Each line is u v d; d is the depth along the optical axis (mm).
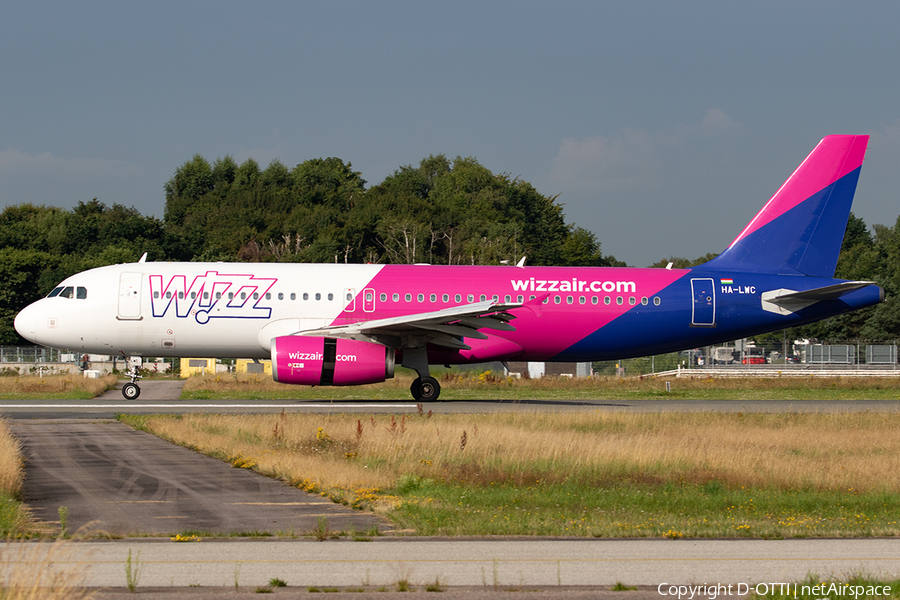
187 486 51812
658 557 35594
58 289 108750
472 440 67625
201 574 31797
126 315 106000
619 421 86562
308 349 100312
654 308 112125
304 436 71500
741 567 34188
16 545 35812
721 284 113875
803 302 114875
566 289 111062
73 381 151875
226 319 106250
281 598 29109
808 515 47844
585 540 38656
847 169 116938
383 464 60219
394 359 105000
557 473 59062
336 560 34125
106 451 66062
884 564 34906
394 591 30094
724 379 172875
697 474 60125
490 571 32875
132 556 34312
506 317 104688
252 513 44156
